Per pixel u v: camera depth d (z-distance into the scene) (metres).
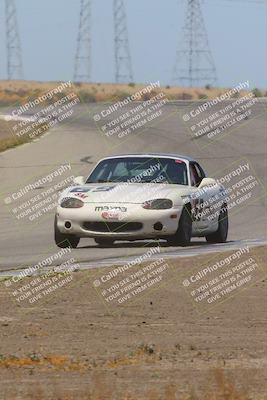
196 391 21.14
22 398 20.67
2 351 27.02
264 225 67.94
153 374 23.47
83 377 23.19
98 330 30.67
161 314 33.88
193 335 29.77
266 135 132.88
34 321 32.34
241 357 25.94
